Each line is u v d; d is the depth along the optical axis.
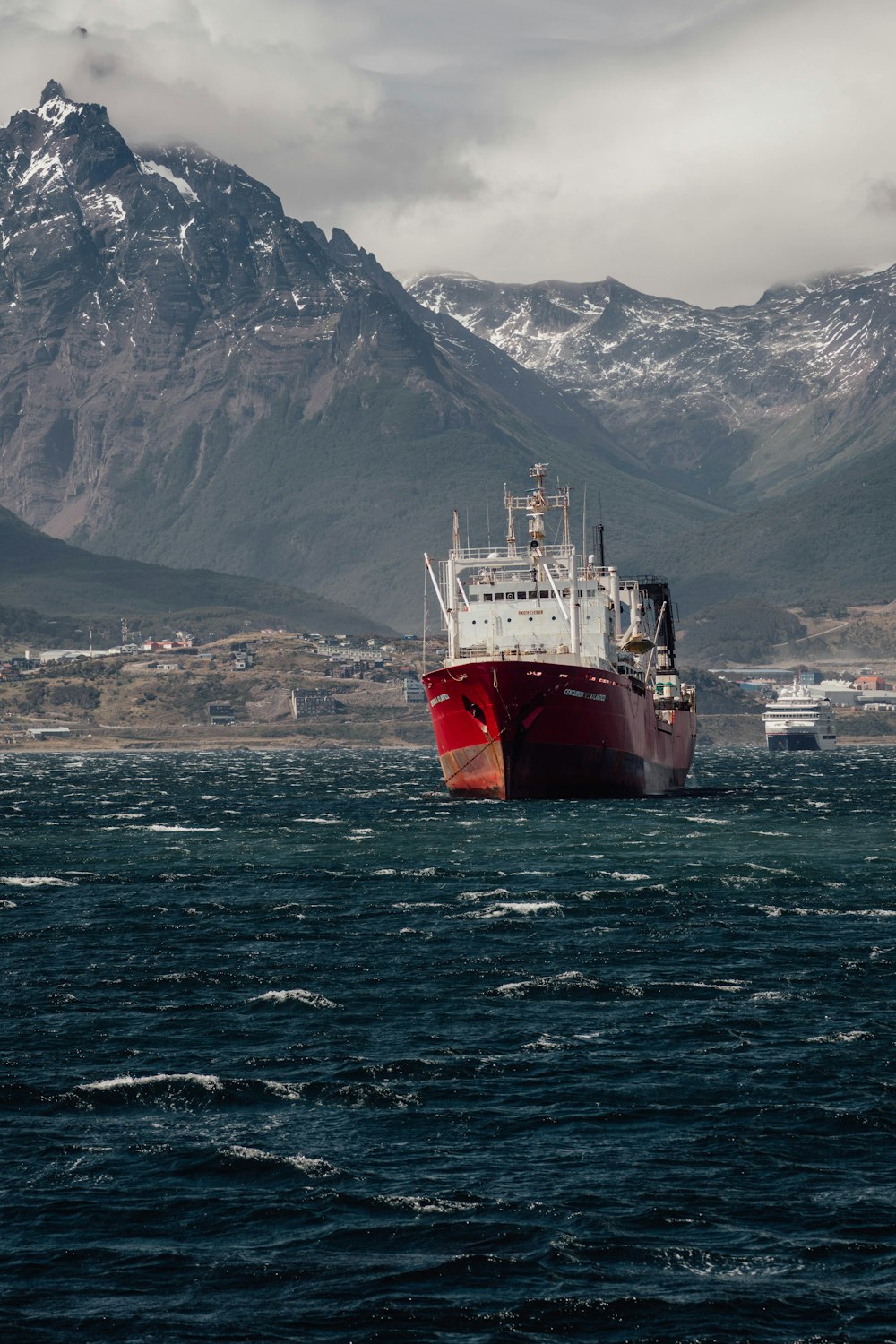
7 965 72.06
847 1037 55.91
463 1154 43.94
